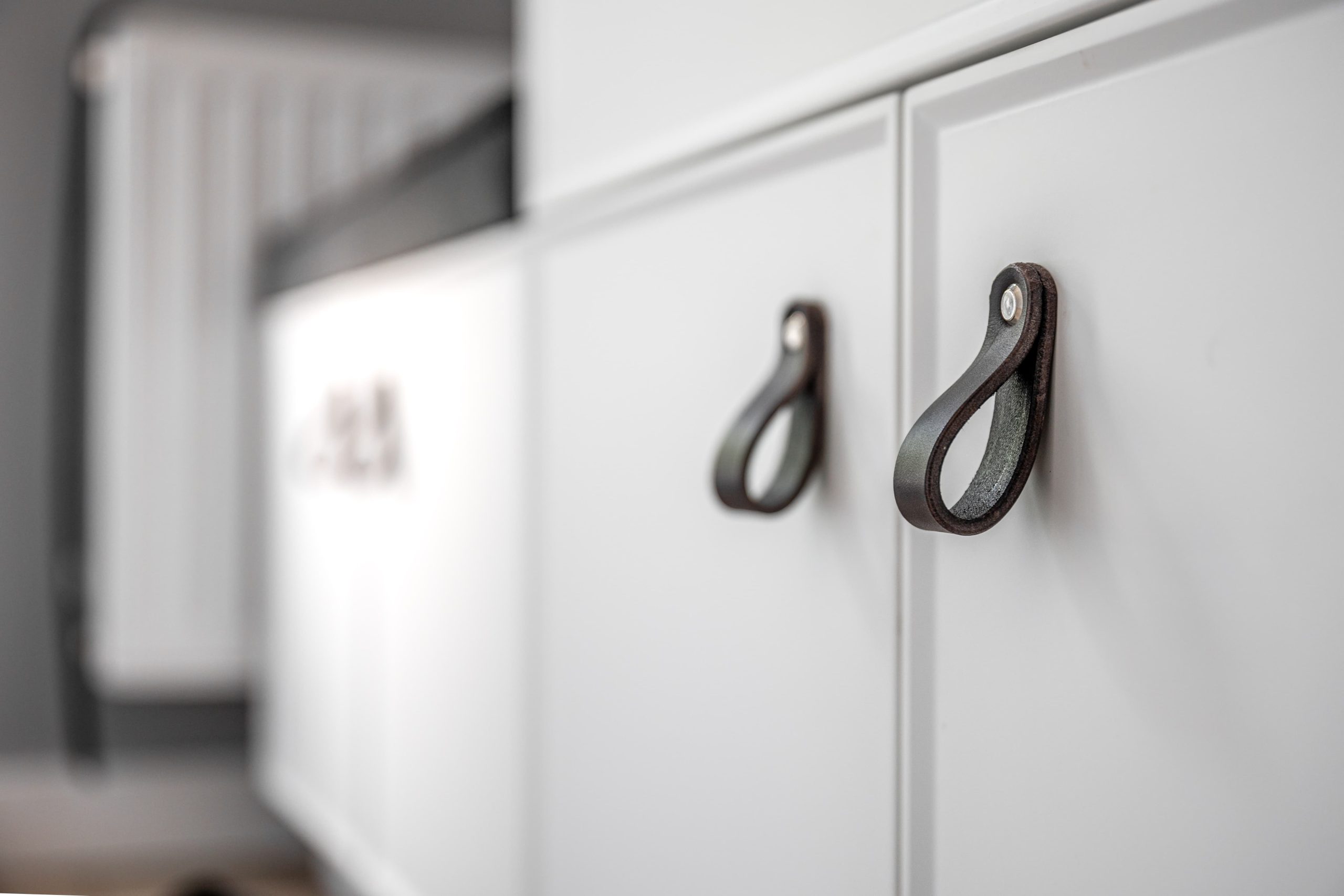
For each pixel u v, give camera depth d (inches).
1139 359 20.0
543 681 33.9
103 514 69.9
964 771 22.4
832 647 24.6
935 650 22.9
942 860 22.7
